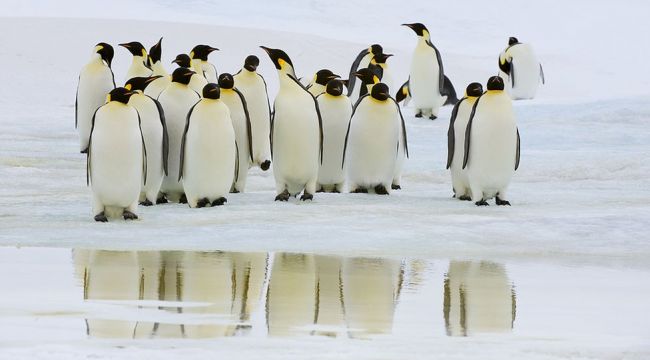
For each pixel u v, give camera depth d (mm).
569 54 184750
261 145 48719
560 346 19375
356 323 21344
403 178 54688
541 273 28594
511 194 47250
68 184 49469
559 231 36344
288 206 41562
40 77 127625
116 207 38031
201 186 41031
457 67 156875
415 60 78250
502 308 23297
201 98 42781
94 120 37000
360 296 24547
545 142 65250
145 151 38781
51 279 25875
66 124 75750
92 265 28297
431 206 42375
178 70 43500
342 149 47219
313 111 43031
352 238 34312
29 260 29078
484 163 42156
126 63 138250
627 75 169125
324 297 24359
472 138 42281
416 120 78875
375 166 45781
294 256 30844
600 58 182125
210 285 25562
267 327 20719
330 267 28953
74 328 19969
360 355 18266
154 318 21219
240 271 27859
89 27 154750
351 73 76938
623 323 21734
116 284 25312
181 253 30969
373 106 45156
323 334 20156
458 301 24094
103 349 18172
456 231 35938
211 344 18875
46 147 62469
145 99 41219
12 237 33625
